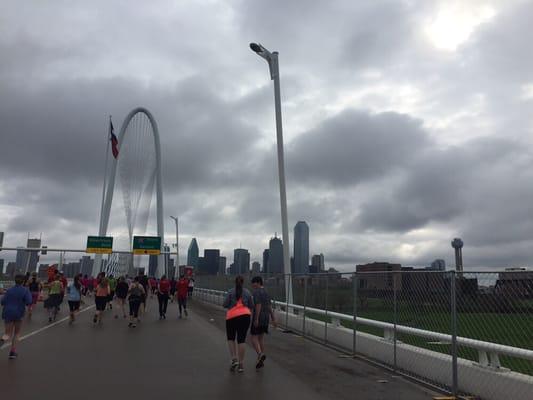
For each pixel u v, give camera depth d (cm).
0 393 695
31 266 5347
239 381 804
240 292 927
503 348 638
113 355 1052
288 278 1692
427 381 809
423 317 838
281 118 1920
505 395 648
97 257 7088
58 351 1094
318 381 813
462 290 743
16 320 999
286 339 1381
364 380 825
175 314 2375
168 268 8306
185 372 873
